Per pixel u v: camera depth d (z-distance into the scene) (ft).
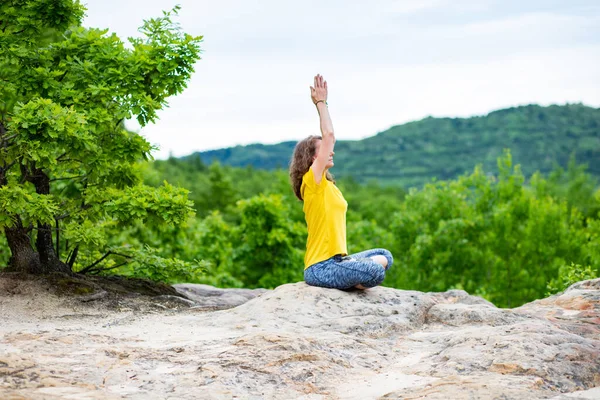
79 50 27.81
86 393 13.42
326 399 14.51
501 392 13.66
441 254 86.63
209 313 23.12
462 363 15.98
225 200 185.98
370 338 19.57
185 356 16.48
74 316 22.99
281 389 14.75
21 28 27.58
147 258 30.14
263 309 21.21
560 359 15.92
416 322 21.26
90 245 29.37
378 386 15.12
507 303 82.58
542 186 97.09
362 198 272.51
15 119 23.25
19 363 14.58
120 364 15.53
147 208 27.14
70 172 29.71
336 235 22.36
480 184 92.94
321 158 21.88
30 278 25.84
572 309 22.86
